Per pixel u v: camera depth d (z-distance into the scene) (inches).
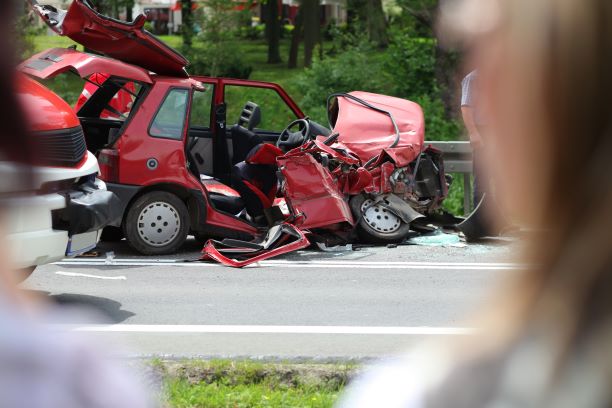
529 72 73.4
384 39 2159.2
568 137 72.7
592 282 71.1
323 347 476.4
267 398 366.9
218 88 896.3
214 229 804.6
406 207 853.8
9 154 76.3
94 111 858.8
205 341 489.7
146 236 785.6
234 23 2327.8
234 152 869.2
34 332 73.6
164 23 4185.5
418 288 660.1
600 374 69.2
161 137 786.2
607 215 71.4
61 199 535.5
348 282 682.2
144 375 389.1
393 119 876.6
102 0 2226.9
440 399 71.9
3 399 71.0
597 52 72.0
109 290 639.8
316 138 844.6
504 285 76.1
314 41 2797.7
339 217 806.5
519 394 70.4
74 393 72.9
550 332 71.6
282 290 649.0
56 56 777.6
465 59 77.4
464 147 1007.0
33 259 515.2
